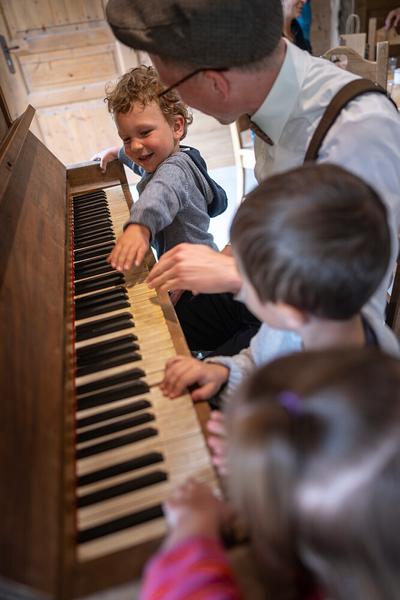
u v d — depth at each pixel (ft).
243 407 1.28
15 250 2.65
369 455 1.11
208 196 4.55
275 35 2.56
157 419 2.28
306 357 1.34
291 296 1.83
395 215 2.65
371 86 2.73
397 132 2.59
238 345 3.94
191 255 2.85
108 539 1.80
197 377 2.46
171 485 1.97
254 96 2.80
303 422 1.16
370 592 1.18
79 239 3.89
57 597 1.46
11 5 10.12
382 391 1.18
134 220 3.51
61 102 11.36
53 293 2.71
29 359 2.06
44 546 1.51
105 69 11.19
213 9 2.37
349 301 1.85
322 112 2.75
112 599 1.59
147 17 2.49
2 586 1.36
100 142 12.01
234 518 1.63
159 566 1.40
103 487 1.98
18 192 3.26
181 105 4.36
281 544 1.23
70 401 2.28
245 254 1.87
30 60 10.75
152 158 4.39
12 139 3.76
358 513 1.12
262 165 3.42
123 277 3.35
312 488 1.13
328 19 12.53
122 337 2.79
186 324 4.42
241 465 1.20
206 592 1.29
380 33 10.85
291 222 1.71
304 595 1.39
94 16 10.57
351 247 1.72
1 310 2.12
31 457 1.70
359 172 2.53
